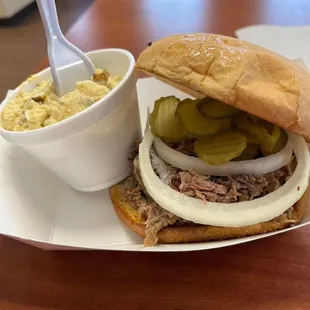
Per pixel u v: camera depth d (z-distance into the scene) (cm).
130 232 20
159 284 17
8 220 19
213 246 16
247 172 18
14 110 19
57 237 20
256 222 17
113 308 16
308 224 18
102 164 20
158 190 18
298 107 16
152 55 18
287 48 30
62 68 20
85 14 40
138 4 40
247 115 18
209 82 16
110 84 19
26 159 22
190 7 38
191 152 19
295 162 19
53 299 17
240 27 34
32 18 82
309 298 16
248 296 16
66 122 17
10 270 18
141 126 24
